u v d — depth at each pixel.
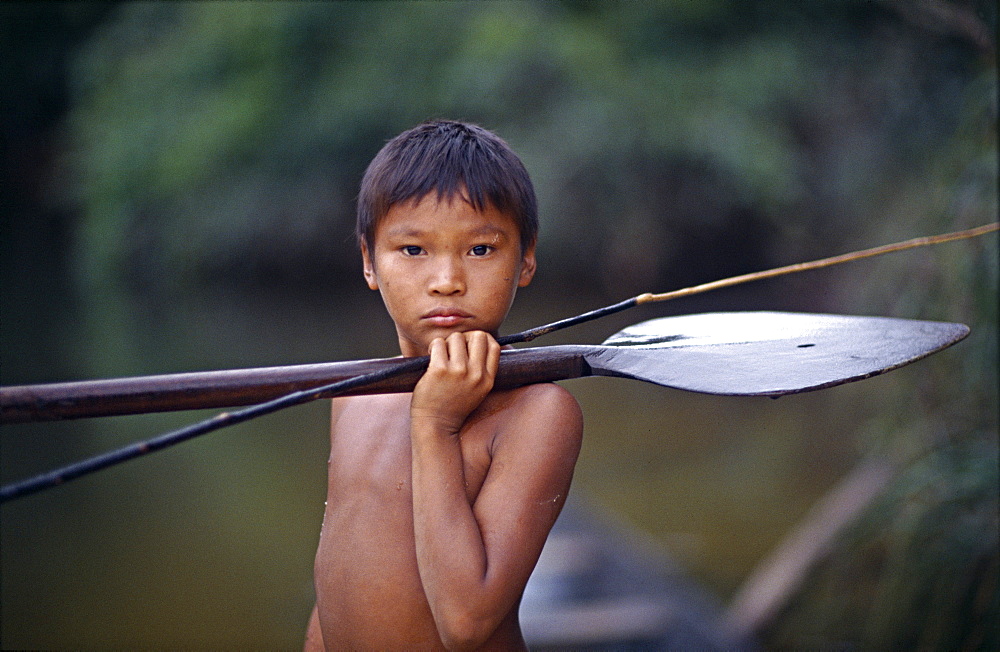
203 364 10.13
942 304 2.85
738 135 10.11
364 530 1.40
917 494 2.73
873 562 3.44
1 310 13.98
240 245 12.95
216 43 12.41
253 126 12.27
